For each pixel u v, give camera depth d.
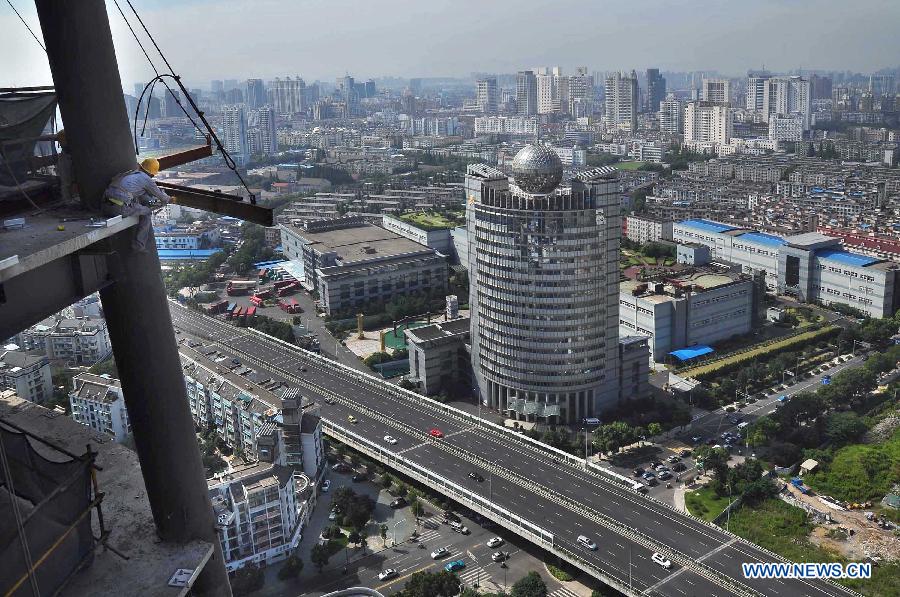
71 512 40.62
